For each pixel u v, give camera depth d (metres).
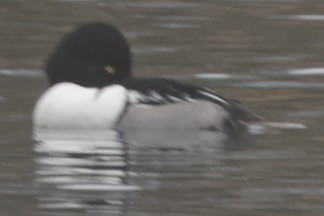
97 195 14.45
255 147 16.53
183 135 17.17
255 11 23.81
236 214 13.90
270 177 15.20
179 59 20.80
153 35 22.19
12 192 14.59
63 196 14.48
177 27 22.70
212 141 16.84
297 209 14.05
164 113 17.30
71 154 16.09
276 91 19.00
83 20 23.08
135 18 23.27
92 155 16.06
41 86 19.28
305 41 21.94
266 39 22.06
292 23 23.08
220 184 14.93
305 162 15.78
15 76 19.80
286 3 24.34
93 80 17.52
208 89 18.19
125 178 15.16
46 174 15.25
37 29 22.44
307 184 14.91
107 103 17.28
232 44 21.70
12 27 22.58
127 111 17.28
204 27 22.75
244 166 15.66
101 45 17.56
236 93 18.95
